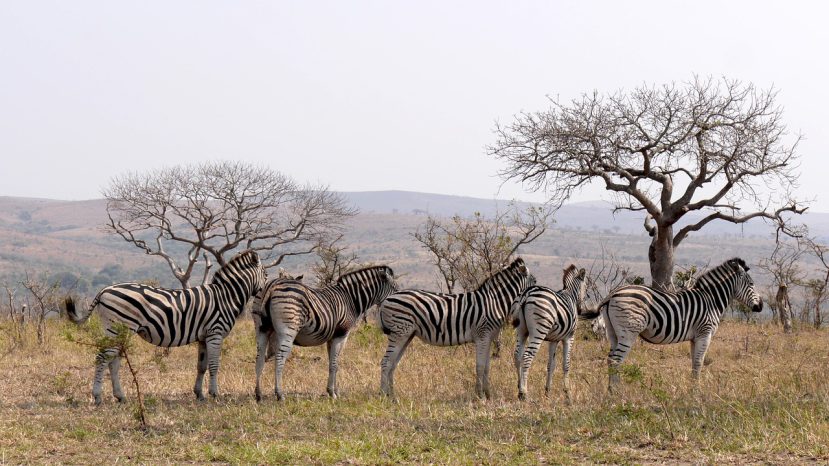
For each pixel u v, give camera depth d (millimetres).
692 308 11672
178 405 10320
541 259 101250
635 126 24359
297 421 9344
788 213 24875
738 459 7355
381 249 140250
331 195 38000
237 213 33812
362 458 7594
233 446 8078
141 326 10328
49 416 9484
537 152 24922
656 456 7605
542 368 13586
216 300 10828
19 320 19078
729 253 109312
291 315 10602
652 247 24875
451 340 11273
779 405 9109
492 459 7543
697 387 10539
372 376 13125
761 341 18297
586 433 8523
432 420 9367
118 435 8570
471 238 19156
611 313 11383
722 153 23672
